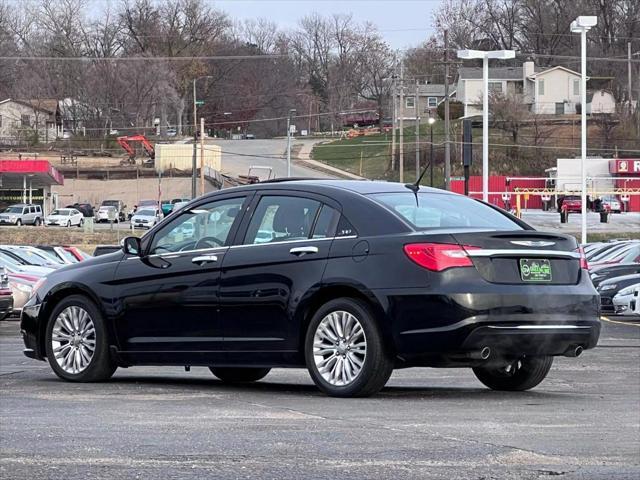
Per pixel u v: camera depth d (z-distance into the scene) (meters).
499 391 15.84
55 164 158.88
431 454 10.21
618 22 194.50
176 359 15.74
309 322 14.55
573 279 14.68
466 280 13.65
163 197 144.38
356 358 14.14
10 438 10.98
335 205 14.73
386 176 149.62
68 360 16.67
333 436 11.11
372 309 13.96
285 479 9.10
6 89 186.25
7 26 195.12
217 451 10.28
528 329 13.83
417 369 19.59
